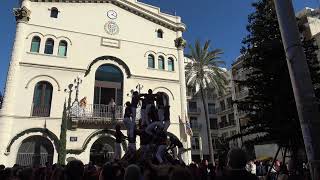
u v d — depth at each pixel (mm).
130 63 31922
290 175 7473
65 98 27750
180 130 32250
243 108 14297
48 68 27922
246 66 14516
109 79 30547
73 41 29797
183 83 34125
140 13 34094
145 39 33688
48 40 29047
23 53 27328
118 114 28859
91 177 9594
